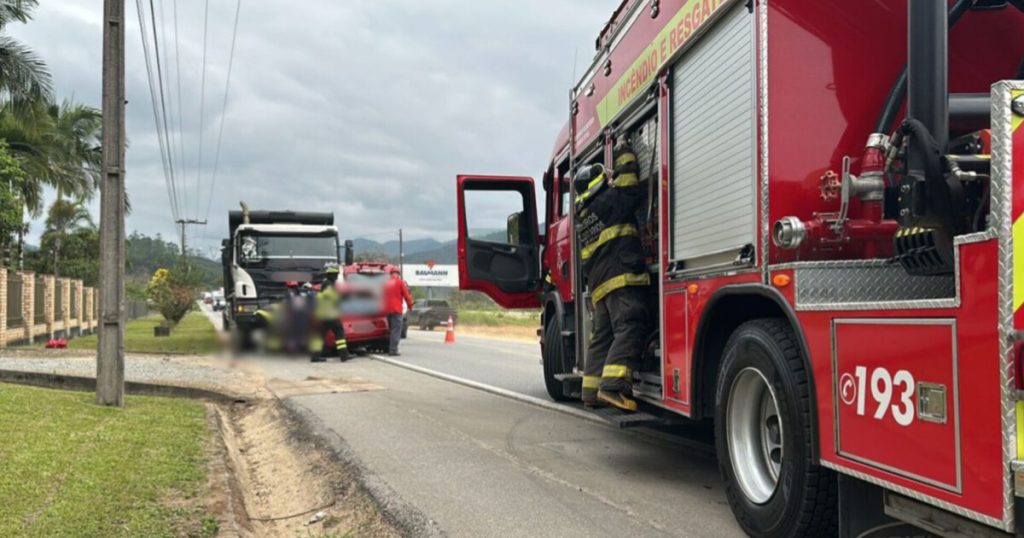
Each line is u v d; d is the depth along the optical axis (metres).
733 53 4.30
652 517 4.74
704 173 4.67
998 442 2.52
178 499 4.70
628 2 6.12
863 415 3.20
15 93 19.36
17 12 18.77
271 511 5.45
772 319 4.17
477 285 9.92
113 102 8.16
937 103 3.21
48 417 6.93
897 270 3.71
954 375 2.71
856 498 3.38
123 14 8.22
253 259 19.55
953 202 3.04
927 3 3.23
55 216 40.94
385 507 4.97
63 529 3.99
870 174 3.71
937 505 2.79
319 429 7.45
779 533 3.92
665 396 5.22
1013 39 4.29
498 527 4.55
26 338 20.67
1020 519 2.47
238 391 10.06
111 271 8.05
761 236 3.97
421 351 18.83
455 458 6.31
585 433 7.45
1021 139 2.54
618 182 5.84
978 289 2.61
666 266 5.19
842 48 4.05
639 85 5.79
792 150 3.98
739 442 4.40
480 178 10.02
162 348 18.12
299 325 15.16
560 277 8.66
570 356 8.44
